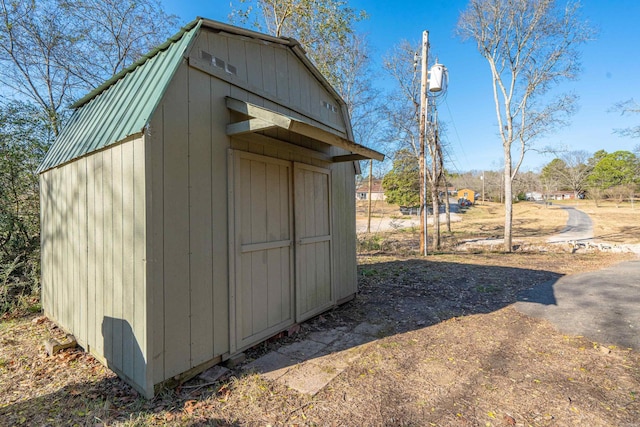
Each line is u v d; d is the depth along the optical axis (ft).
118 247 8.30
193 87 8.61
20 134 18.12
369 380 8.57
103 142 8.84
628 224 60.49
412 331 12.33
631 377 8.63
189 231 8.39
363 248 38.19
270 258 11.18
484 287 19.26
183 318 8.23
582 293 17.61
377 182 88.43
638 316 13.67
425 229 33.19
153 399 7.54
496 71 35.45
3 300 14.83
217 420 6.81
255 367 9.32
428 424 6.70
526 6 32.12
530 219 77.05
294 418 6.91
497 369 9.19
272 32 29.91
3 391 8.13
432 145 39.06
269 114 8.52
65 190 11.66
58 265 12.47
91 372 9.01
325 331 12.33
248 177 10.35
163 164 7.77
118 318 8.38
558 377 8.69
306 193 13.04
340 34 30.30
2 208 17.40
